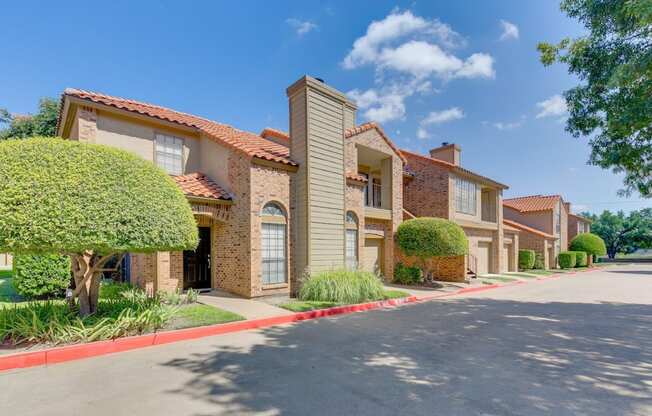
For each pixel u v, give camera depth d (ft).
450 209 60.59
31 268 29.89
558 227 112.68
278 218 36.68
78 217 17.44
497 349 19.61
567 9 28.32
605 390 13.80
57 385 13.89
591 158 32.83
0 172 16.93
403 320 27.78
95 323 20.33
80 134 34.30
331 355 18.07
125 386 13.78
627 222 164.66
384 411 11.68
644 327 25.95
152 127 39.73
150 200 20.34
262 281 34.86
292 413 11.49
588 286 57.26
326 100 40.32
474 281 58.39
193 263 38.37
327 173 39.78
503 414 11.58
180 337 21.06
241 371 15.53
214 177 40.04
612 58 27.07
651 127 28.07
